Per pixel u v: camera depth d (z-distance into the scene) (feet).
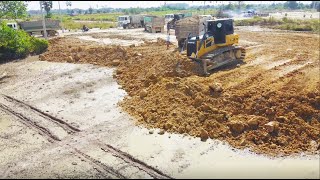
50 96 52.13
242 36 101.55
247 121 38.17
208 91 44.52
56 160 33.55
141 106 45.21
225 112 39.91
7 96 53.78
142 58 64.18
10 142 37.81
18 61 78.43
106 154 34.40
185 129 38.29
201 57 55.47
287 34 106.01
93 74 61.11
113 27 161.58
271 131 36.47
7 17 123.75
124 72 59.72
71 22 199.72
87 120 42.63
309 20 142.82
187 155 33.50
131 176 30.53
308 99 41.86
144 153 34.06
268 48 76.79
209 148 34.73
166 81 48.96
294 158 32.81
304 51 71.97
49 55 79.10
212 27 58.49
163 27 124.67
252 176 29.58
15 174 31.32
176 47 76.69
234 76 52.60
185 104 42.57
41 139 38.40
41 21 125.18
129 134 38.40
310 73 53.57
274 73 54.13
